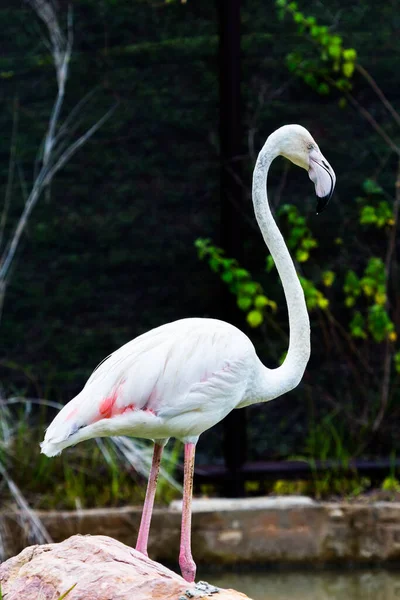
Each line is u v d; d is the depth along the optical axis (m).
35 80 11.66
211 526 10.56
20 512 10.56
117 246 11.73
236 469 11.21
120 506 10.92
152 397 6.59
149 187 11.73
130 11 11.62
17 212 11.70
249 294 11.39
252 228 11.71
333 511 10.70
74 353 11.69
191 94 11.67
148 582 5.36
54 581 5.60
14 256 11.67
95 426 6.48
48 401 11.62
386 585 10.03
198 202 11.72
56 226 11.69
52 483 11.12
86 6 11.62
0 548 10.38
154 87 11.67
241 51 11.59
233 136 11.33
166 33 11.62
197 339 6.80
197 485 11.52
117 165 11.72
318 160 7.23
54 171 11.67
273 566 10.62
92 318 11.72
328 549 10.66
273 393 7.12
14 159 11.70
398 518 10.70
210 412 6.79
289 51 11.72
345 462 11.39
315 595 9.70
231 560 10.57
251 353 6.95
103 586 5.38
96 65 11.67
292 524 10.66
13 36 11.62
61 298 11.70
